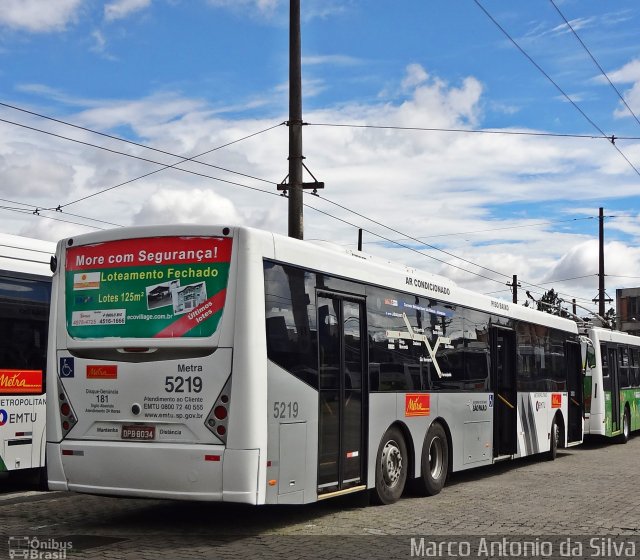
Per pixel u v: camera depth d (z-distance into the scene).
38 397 12.16
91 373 9.04
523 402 16.77
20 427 11.87
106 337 9.01
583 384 21.55
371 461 10.77
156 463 8.51
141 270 8.96
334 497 10.51
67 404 9.15
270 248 8.89
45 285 12.51
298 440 9.06
